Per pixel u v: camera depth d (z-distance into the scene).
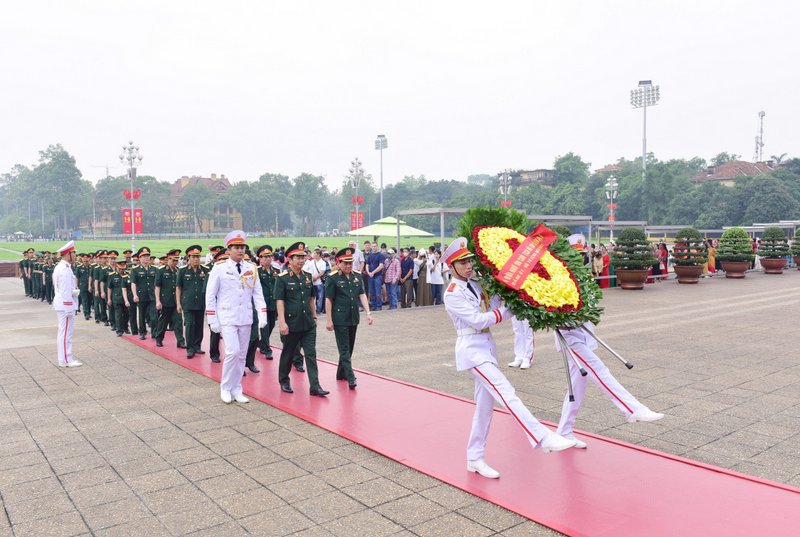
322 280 16.72
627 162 101.75
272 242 78.81
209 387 8.58
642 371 9.11
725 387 8.13
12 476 5.31
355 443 6.08
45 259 22.98
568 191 91.75
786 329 13.02
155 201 129.50
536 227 5.43
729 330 12.93
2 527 4.35
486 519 4.34
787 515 4.28
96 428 6.67
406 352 11.03
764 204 69.31
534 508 4.46
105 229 134.25
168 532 4.24
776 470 5.24
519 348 9.52
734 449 5.78
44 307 20.69
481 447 5.16
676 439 6.09
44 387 8.60
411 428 6.48
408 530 4.20
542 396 7.80
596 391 8.06
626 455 5.57
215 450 5.92
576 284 5.27
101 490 4.99
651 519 4.24
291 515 4.47
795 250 31.55
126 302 12.98
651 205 78.38
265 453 5.82
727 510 4.38
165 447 6.03
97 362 10.41
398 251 19.50
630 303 17.86
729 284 23.92
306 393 8.09
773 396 7.68
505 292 5.00
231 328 7.68
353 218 31.98
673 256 24.45
